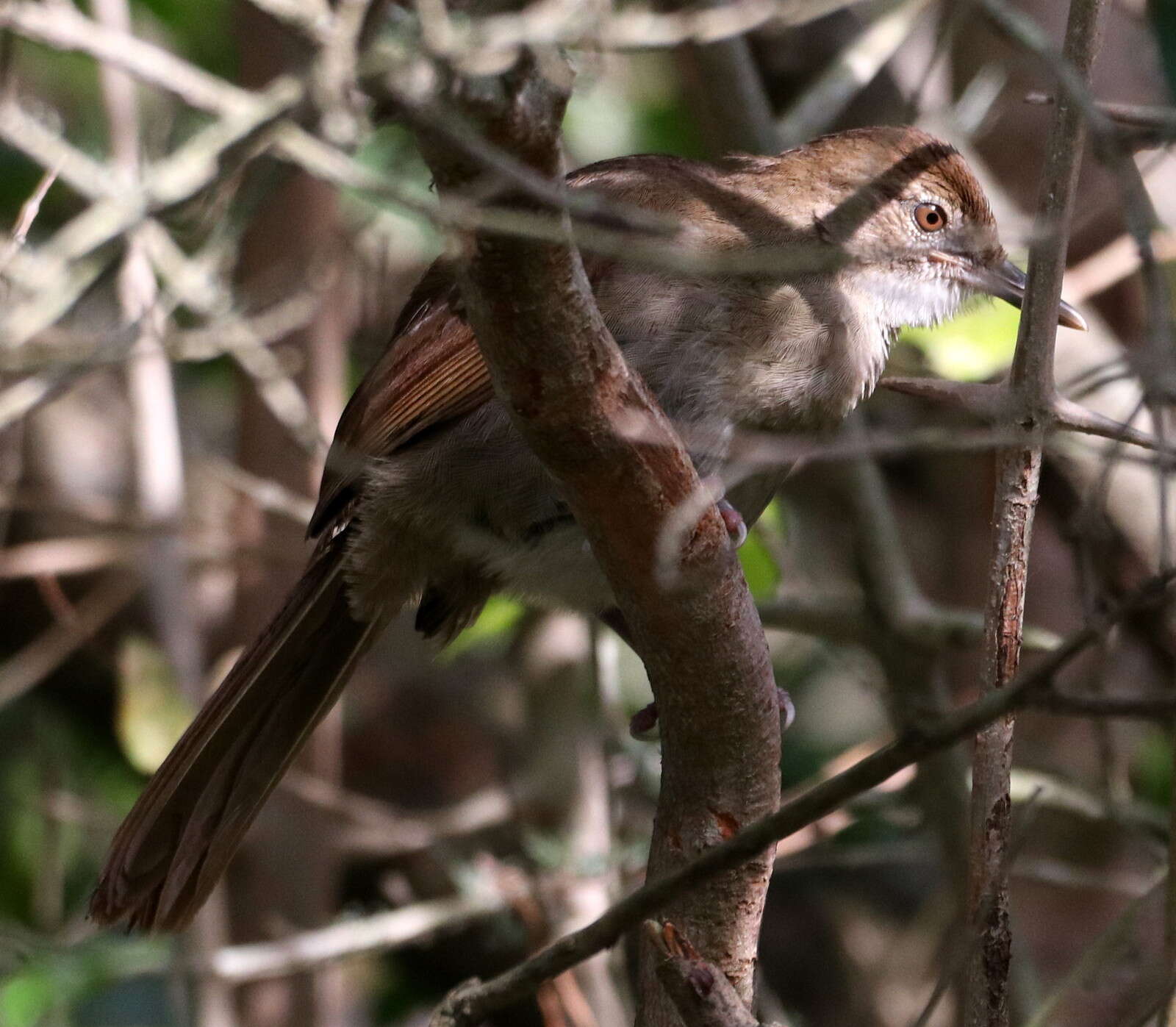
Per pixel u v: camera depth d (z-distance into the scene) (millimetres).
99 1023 12938
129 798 13297
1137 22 11766
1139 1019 6566
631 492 5945
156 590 11648
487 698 14742
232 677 8562
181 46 13797
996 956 5883
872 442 6754
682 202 8609
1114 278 10734
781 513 11219
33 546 12508
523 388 5707
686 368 8070
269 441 12492
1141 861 11570
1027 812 6535
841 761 11148
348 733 14445
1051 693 4660
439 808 14242
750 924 6555
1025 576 6105
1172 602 10602
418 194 8281
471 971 13172
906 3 11469
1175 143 7344
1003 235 8656
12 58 9734
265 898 12000
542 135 5238
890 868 14023
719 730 6465
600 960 11266
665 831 6684
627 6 11156
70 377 8219
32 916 12609
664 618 6223
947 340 9539
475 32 6898
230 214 10070
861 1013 13109
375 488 8516
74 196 13375
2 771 13086
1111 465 7230
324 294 11156
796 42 12633
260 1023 11859
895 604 10695
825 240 8977
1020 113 11711
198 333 9438
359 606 8766
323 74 7672
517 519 8406
